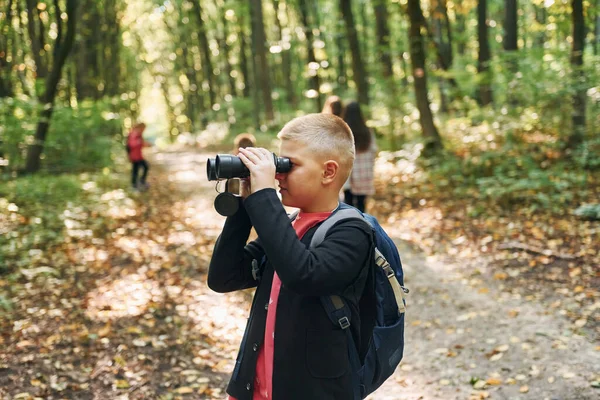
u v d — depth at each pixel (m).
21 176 11.42
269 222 1.63
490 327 4.70
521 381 3.84
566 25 10.64
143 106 52.62
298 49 29.56
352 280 1.73
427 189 9.36
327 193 1.84
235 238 1.87
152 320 5.00
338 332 1.73
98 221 8.62
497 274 5.74
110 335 4.62
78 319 4.94
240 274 1.93
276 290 1.79
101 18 21.86
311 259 1.63
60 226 7.96
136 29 36.22
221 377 4.09
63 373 3.97
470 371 4.07
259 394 1.83
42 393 3.69
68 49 11.62
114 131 19.44
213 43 37.31
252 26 24.64
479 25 13.95
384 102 12.82
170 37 37.75
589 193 7.63
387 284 1.91
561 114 9.61
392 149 12.45
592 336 4.34
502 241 6.64
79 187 10.50
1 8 12.55
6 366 3.99
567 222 6.86
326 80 22.86
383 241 1.96
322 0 23.67
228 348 4.57
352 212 1.80
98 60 22.19
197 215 9.76
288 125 1.86
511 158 9.18
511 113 10.37
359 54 14.08
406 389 3.93
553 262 5.87
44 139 11.95
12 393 3.66
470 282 5.71
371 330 1.83
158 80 44.03
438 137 11.05
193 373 4.09
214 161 1.71
